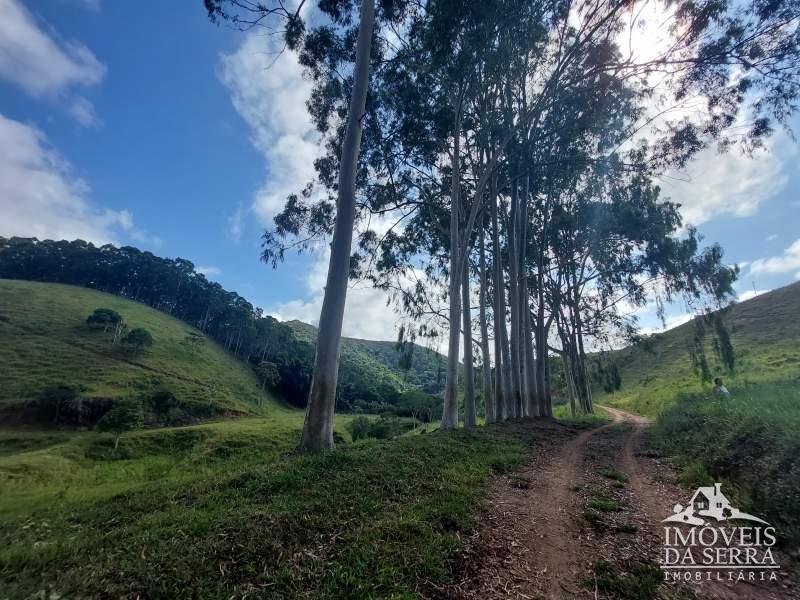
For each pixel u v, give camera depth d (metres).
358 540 4.37
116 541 4.64
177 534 4.58
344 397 74.25
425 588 3.66
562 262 27.78
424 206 19.89
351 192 10.56
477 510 5.63
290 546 4.30
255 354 97.38
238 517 4.89
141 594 3.46
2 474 25.56
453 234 16.42
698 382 32.31
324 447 8.98
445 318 21.98
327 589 3.53
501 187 20.05
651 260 23.61
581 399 31.83
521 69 14.91
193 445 38.56
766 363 33.97
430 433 13.08
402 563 3.94
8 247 104.12
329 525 4.79
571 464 9.32
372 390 78.62
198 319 105.00
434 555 4.11
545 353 26.45
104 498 7.34
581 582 3.86
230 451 35.59
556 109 16.41
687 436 10.38
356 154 10.90
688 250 22.30
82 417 47.34
